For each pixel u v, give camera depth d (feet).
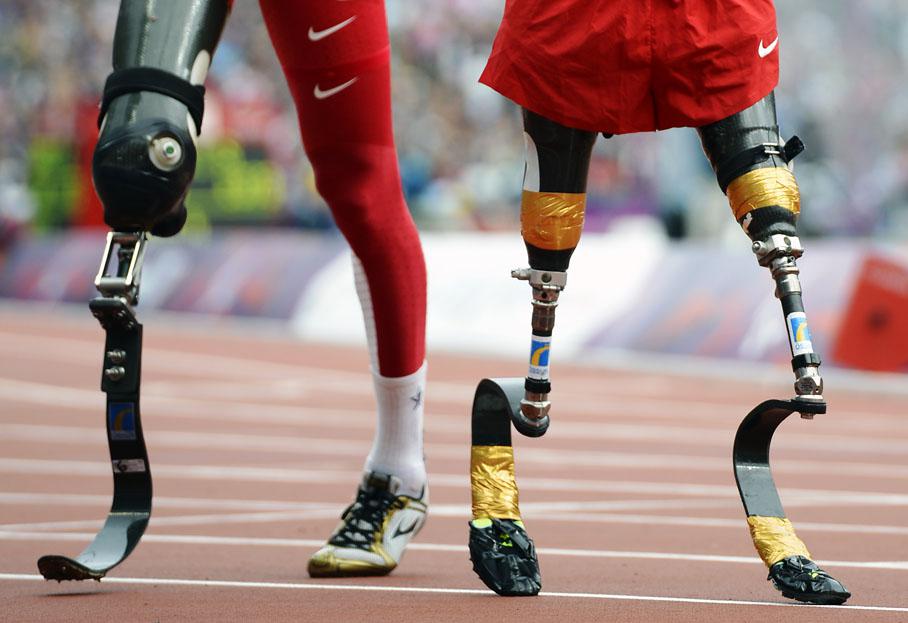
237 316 229.45
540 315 41.52
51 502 70.18
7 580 46.01
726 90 39.22
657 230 272.72
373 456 50.14
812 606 40.29
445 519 65.41
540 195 40.81
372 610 39.40
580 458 93.50
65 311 257.75
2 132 313.32
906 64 292.81
